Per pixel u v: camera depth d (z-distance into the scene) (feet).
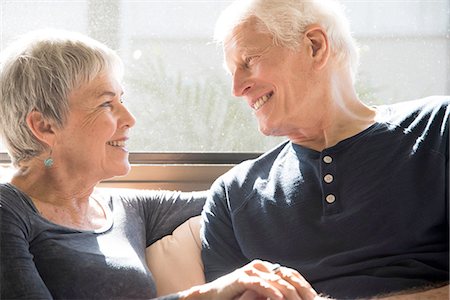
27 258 5.16
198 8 7.20
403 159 5.54
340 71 5.90
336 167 5.62
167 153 7.22
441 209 5.43
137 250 5.86
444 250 5.41
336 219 5.51
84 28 7.23
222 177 6.26
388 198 5.46
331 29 5.84
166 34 7.20
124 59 7.22
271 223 5.75
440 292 5.10
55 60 5.57
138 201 6.31
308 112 5.84
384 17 7.22
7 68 5.62
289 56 5.77
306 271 5.54
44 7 7.22
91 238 5.62
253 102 5.94
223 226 6.03
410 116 5.74
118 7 7.20
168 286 5.88
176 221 6.31
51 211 5.61
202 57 7.21
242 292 4.82
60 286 5.33
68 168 5.65
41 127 5.58
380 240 5.42
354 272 5.42
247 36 5.84
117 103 5.85
